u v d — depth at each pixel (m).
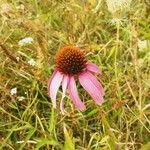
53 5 0.49
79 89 0.39
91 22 0.46
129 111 0.37
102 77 0.40
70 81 0.28
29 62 0.40
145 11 0.47
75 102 0.27
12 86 0.40
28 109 0.37
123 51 0.43
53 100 0.28
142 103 0.37
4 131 0.37
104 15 0.47
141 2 0.49
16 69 0.40
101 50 0.43
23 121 0.36
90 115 0.36
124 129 0.36
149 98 0.39
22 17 0.45
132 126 0.37
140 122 0.36
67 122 0.37
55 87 0.28
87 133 0.37
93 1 0.48
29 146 0.35
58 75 0.28
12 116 0.37
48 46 0.43
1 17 0.47
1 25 0.46
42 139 0.34
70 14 0.47
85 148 0.34
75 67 0.28
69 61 0.28
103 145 0.35
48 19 0.47
